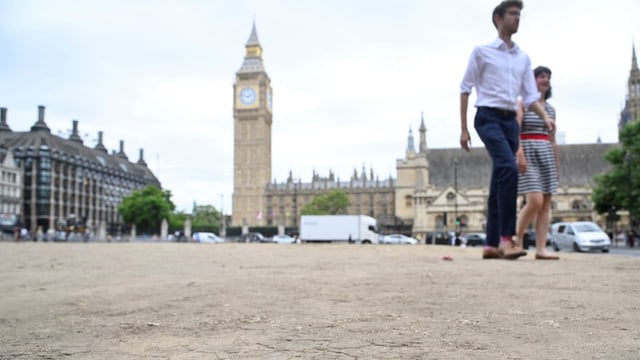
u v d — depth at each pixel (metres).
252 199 178.75
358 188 184.75
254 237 93.25
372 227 75.38
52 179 131.00
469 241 64.69
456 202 101.00
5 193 119.88
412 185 135.50
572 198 115.50
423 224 117.25
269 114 189.12
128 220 124.50
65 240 86.44
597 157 125.62
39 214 127.50
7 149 124.19
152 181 190.62
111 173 160.88
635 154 62.81
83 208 144.75
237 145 181.50
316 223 73.69
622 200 63.47
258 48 185.62
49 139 135.25
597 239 33.03
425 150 130.38
